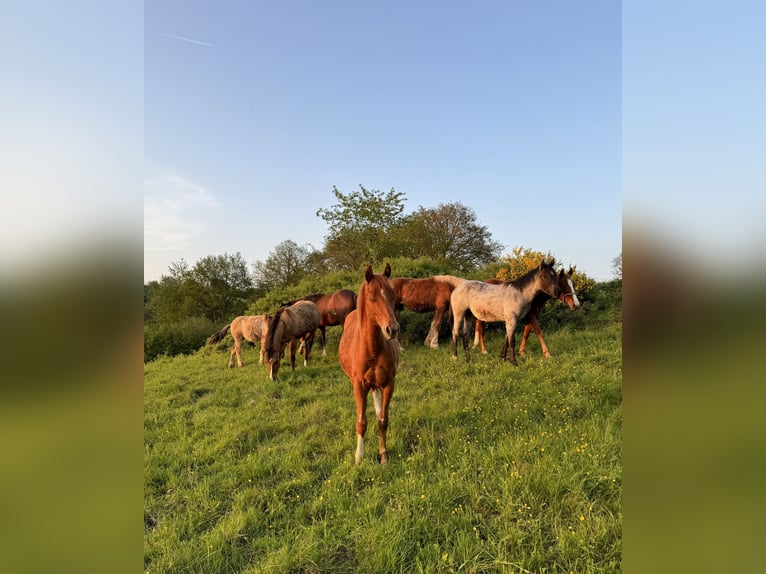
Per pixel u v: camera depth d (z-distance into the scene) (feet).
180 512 10.32
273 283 82.79
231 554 8.58
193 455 13.39
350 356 13.12
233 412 17.72
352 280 44.62
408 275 40.93
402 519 8.89
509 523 8.49
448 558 7.61
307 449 13.05
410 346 28.48
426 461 11.42
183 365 32.45
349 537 8.70
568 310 29.22
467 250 84.12
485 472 10.52
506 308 20.99
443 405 15.46
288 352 31.09
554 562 7.45
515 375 18.53
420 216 81.76
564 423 12.91
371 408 16.06
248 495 10.68
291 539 8.82
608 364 18.31
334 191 65.41
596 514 8.53
